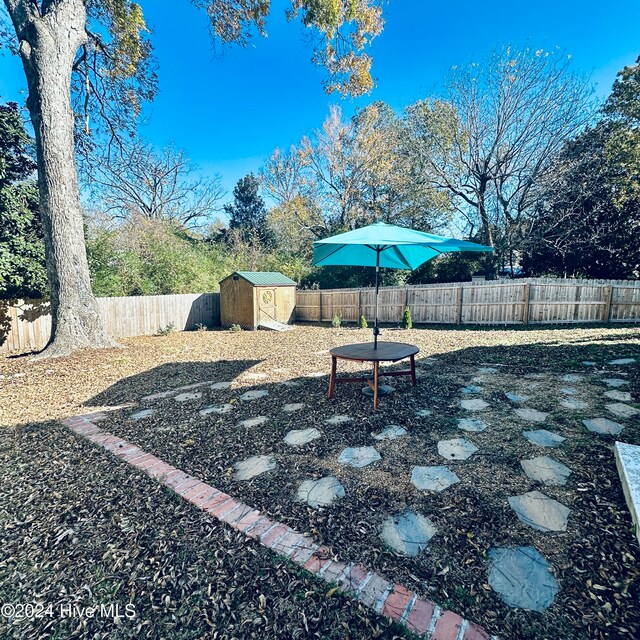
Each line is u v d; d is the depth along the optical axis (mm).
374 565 1845
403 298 12781
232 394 5016
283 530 2141
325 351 8055
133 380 5984
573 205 13266
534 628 1469
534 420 3613
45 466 3062
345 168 20500
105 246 12742
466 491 2471
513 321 10891
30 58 7238
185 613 1615
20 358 7660
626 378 4785
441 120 14875
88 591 1762
